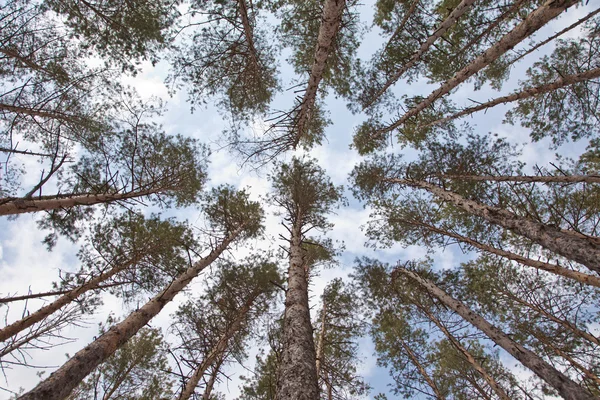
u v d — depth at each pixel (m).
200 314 8.87
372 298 11.21
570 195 7.45
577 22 6.96
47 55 7.41
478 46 9.09
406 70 9.46
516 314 8.31
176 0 7.51
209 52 7.41
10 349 5.29
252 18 7.02
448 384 9.44
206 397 6.90
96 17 7.38
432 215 10.03
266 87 8.37
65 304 6.19
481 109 8.64
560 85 7.23
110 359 8.97
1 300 5.38
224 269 9.95
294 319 5.50
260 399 9.49
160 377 9.39
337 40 7.64
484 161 8.81
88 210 7.95
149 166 8.12
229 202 10.59
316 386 4.13
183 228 9.20
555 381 5.42
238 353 9.48
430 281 9.59
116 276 7.69
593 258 4.23
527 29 5.36
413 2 8.38
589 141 8.16
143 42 7.54
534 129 9.40
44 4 6.89
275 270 10.53
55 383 3.40
